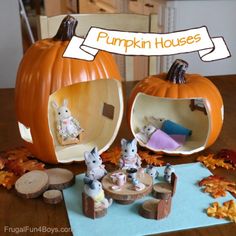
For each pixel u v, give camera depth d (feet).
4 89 2.40
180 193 1.37
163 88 1.64
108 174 1.34
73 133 1.72
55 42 1.60
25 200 1.34
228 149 1.71
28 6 9.34
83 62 1.54
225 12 3.97
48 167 1.59
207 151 1.71
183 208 1.29
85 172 1.53
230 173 1.53
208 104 1.63
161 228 1.19
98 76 1.56
